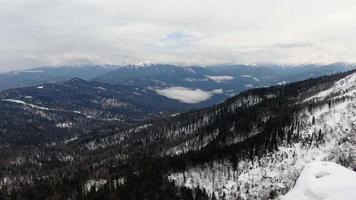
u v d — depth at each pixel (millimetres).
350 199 70562
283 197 83188
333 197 72750
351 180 76438
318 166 82188
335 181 76750
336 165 82875
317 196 74875
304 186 78812
